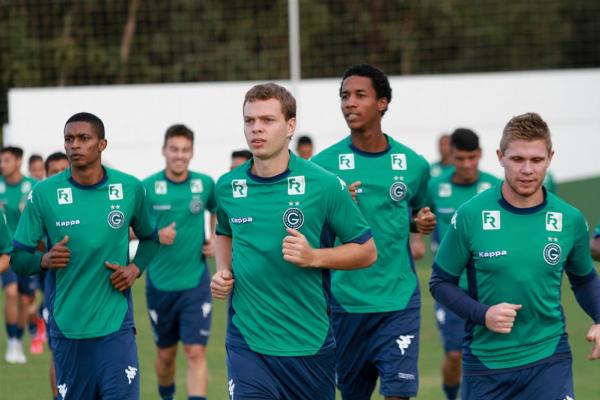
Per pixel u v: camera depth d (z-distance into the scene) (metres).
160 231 25.19
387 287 19.95
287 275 15.72
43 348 34.44
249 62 68.69
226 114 49.69
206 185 27.03
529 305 15.35
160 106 48.94
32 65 61.31
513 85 54.88
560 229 15.30
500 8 78.94
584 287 15.98
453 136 27.64
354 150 20.34
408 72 76.56
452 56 78.19
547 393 15.39
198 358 25.66
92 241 18.27
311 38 71.38
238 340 15.98
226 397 26.41
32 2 63.00
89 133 18.16
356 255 15.84
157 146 49.03
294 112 15.77
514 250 15.27
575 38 81.00
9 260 18.95
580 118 56.66
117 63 65.19
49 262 17.94
